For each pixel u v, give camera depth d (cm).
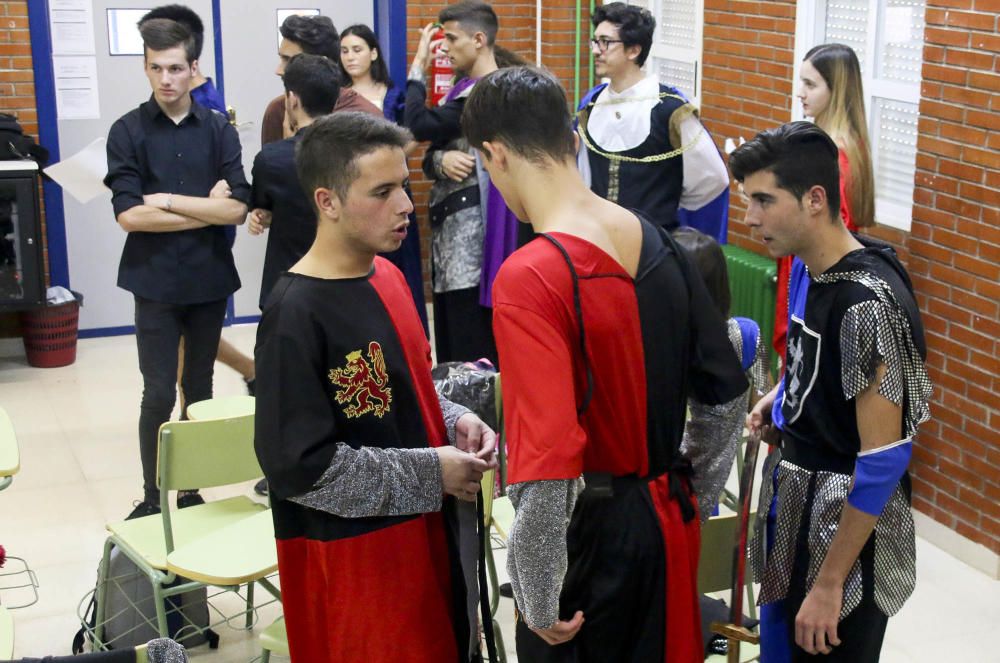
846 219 407
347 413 200
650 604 187
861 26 477
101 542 421
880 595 220
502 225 462
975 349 396
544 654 192
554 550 172
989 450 393
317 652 208
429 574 206
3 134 584
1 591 383
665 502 188
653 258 184
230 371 609
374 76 570
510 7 703
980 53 381
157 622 340
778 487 226
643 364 182
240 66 673
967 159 391
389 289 209
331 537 199
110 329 676
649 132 420
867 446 208
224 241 440
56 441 516
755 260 532
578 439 170
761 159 209
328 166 195
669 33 635
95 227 657
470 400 347
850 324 205
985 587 390
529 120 178
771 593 228
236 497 354
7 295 586
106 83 643
